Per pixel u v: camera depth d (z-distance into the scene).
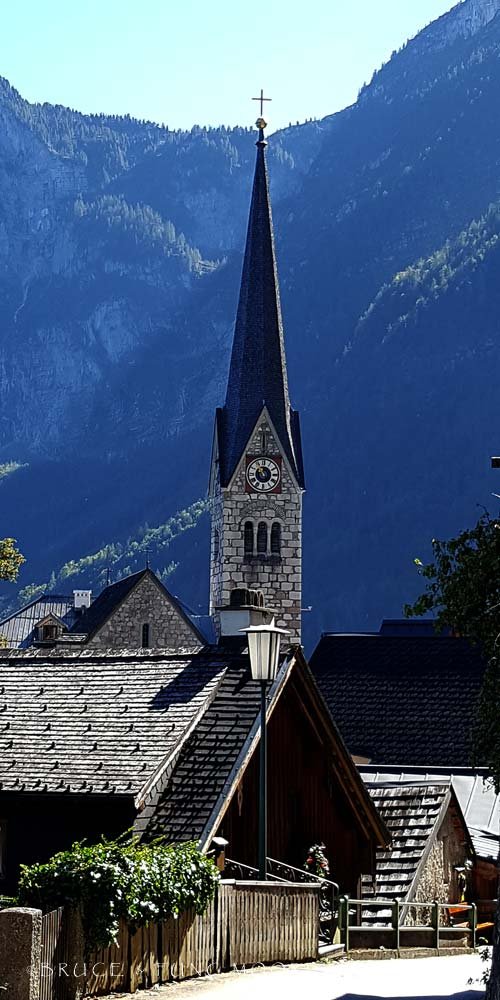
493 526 55.56
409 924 82.38
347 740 133.88
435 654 141.00
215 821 66.44
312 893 67.88
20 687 76.88
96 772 67.31
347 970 61.38
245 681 73.81
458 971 61.84
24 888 46.72
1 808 68.38
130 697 73.75
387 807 89.38
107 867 47.12
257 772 71.75
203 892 53.09
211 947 56.84
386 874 85.25
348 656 143.25
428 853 87.44
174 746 68.44
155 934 51.88
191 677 74.31
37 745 70.56
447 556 55.84
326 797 78.50
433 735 132.38
